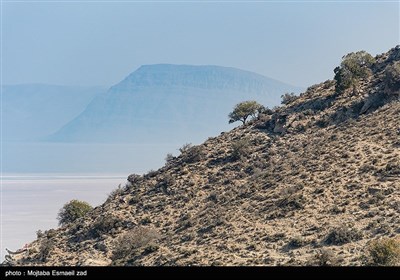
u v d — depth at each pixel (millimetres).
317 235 111875
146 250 129375
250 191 145625
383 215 111625
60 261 146500
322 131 167875
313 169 142875
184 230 138500
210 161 176000
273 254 109688
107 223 156875
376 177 127625
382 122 155500
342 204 121312
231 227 127750
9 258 158125
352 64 185125
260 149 173875
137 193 172500
